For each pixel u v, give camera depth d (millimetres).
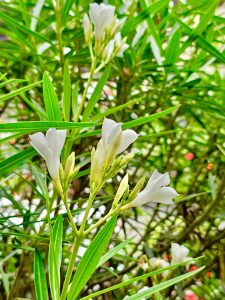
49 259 229
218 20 416
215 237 460
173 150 567
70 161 213
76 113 333
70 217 212
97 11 303
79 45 473
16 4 459
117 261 489
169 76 465
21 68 478
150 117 258
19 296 435
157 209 549
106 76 305
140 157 583
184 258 321
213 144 539
